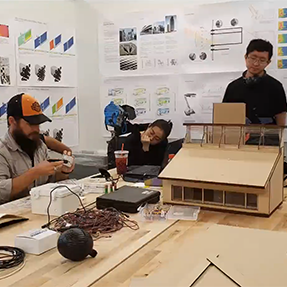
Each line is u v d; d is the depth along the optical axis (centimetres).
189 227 157
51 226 158
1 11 324
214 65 346
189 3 349
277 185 179
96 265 123
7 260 126
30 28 349
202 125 198
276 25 321
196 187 179
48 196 175
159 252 133
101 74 390
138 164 311
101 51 388
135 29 372
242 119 193
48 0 365
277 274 98
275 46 322
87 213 170
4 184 213
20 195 233
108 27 382
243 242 117
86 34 392
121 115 364
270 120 329
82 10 391
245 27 331
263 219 166
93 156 388
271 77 326
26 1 345
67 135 393
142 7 367
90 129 402
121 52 380
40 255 132
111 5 379
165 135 311
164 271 105
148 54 370
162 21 361
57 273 118
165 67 365
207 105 352
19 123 244
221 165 183
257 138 188
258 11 325
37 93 360
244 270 100
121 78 383
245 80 334
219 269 101
